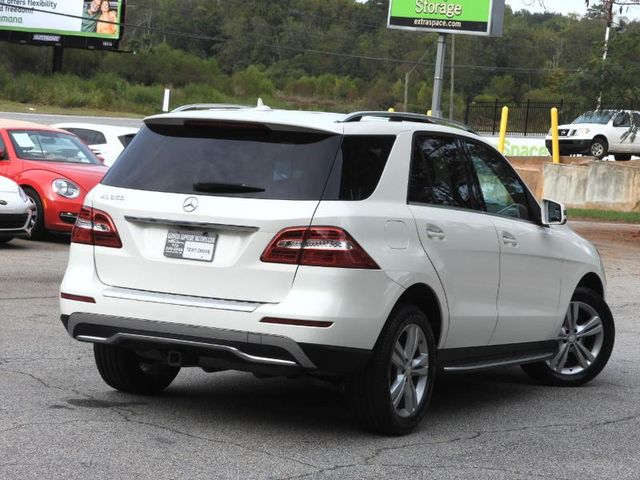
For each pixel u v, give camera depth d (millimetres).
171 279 11297
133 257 11500
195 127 11797
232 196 11156
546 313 14484
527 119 101250
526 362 14156
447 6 64375
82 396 12820
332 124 11461
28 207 27141
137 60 169250
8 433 10906
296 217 10875
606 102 46250
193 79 175375
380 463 10594
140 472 9805
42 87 131000
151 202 11445
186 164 11570
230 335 10875
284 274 10836
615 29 45438
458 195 12914
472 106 104125
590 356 15539
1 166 29797
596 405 14141
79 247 11906
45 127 31906
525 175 62156
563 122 86625
